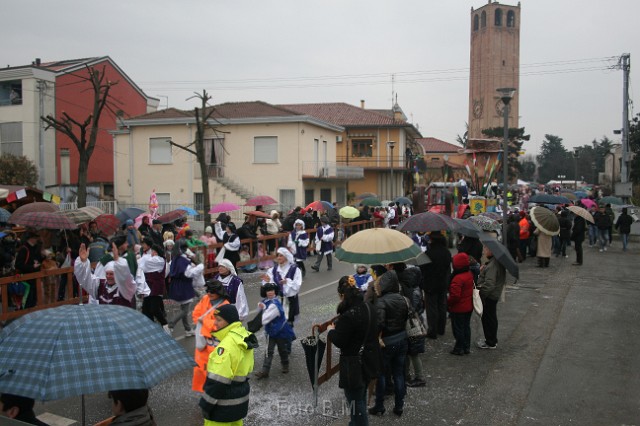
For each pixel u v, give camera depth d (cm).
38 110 3700
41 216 1023
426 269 927
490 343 886
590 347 894
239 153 3353
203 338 636
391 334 619
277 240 1805
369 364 547
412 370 780
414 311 703
